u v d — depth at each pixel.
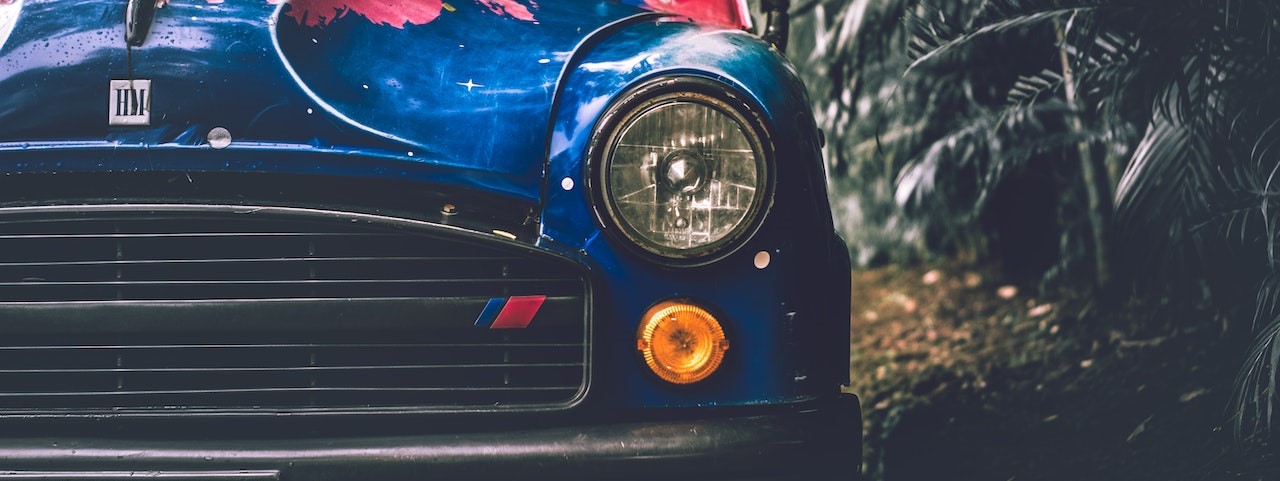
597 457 2.69
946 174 5.09
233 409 2.75
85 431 2.76
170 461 2.71
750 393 2.76
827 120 4.39
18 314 2.77
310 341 2.77
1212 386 3.85
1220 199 3.34
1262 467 3.34
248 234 2.76
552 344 2.76
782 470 2.73
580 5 2.95
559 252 2.72
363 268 2.76
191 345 2.78
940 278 6.47
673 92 2.72
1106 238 5.00
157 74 2.76
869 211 6.83
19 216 2.73
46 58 2.78
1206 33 3.34
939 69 4.16
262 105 2.76
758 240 2.75
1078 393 4.12
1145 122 3.98
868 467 3.78
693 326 2.74
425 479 2.70
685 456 2.70
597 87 2.76
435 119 2.77
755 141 2.74
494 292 2.76
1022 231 6.05
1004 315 5.46
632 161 2.72
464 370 2.77
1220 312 3.81
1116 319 4.69
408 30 2.82
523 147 2.76
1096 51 3.68
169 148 2.76
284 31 2.78
